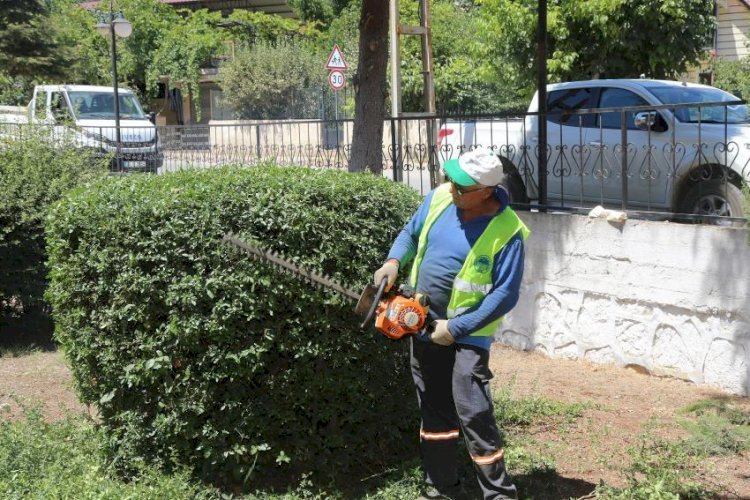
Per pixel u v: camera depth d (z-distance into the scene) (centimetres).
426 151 833
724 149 669
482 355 418
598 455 513
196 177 478
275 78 2731
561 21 1583
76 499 425
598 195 855
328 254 450
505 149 912
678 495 434
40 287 829
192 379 447
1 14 2702
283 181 459
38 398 646
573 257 715
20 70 2753
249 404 452
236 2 3631
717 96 916
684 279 634
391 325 409
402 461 495
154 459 468
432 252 427
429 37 1382
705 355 627
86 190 493
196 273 441
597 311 700
